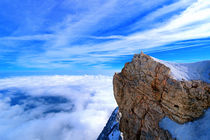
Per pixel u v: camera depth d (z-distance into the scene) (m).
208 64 13.07
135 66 16.05
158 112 12.31
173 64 14.84
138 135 13.81
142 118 13.73
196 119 10.12
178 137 9.78
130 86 16.33
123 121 17.16
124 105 17.23
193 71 13.05
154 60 13.78
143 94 14.30
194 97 10.45
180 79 11.57
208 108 10.15
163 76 12.44
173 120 10.98
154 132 11.72
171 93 11.41
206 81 11.41
